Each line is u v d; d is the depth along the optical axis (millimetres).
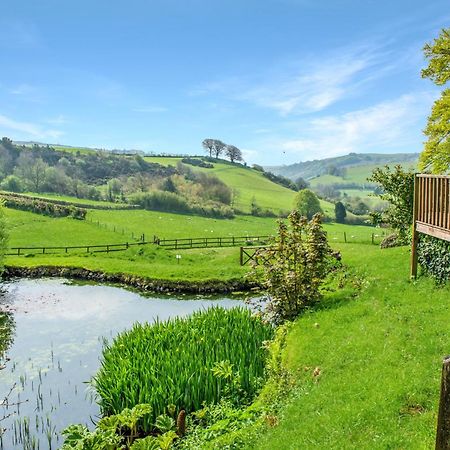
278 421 10070
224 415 11805
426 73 32188
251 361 14234
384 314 14445
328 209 116250
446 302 13938
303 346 13953
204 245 54406
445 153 31859
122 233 60031
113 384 13336
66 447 9781
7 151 145250
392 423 8336
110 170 148250
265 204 115375
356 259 24188
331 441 8266
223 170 162750
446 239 14164
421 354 10828
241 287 31641
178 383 12617
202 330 16500
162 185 108125
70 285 34000
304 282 18062
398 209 23562
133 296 30719
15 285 33875
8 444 12680
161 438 10227
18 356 19281
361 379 10422
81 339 21453
